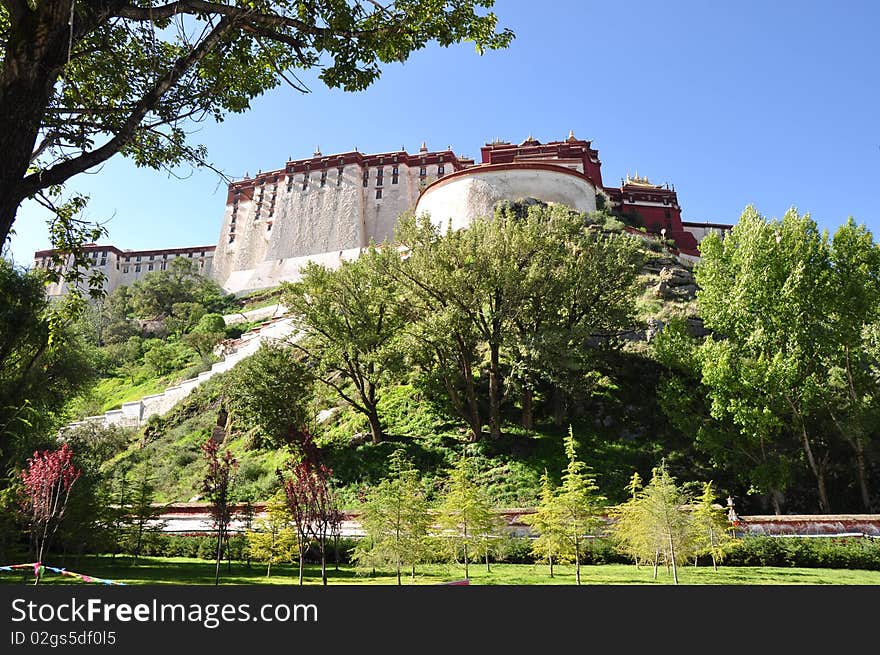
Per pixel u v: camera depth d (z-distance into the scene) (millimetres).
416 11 8484
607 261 28922
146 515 20469
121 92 8867
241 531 20297
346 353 29297
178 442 35781
